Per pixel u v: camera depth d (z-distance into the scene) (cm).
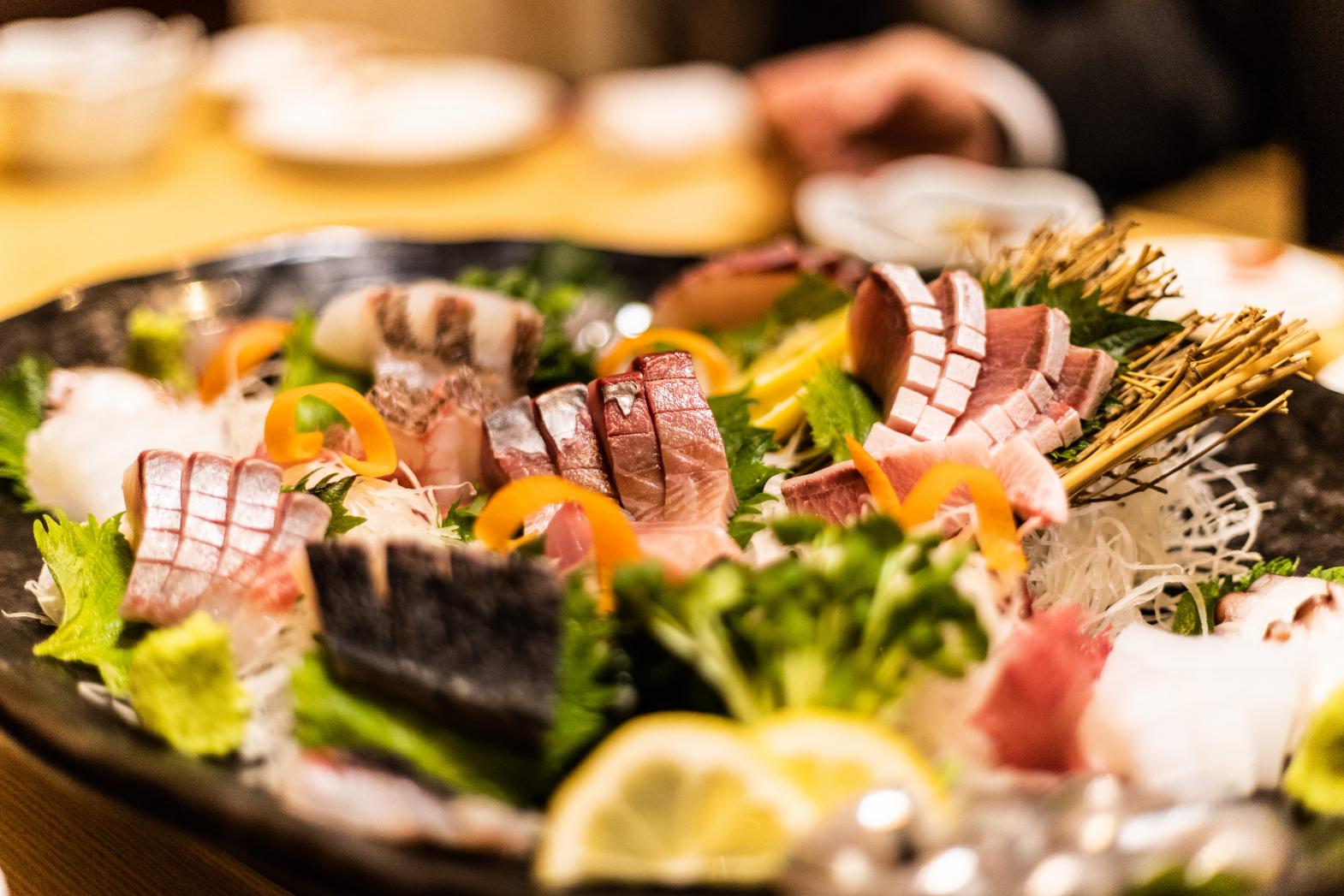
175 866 48
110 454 54
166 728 45
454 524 52
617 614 45
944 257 72
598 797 41
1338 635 47
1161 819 41
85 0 116
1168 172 98
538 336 58
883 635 44
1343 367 60
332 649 45
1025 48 104
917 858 41
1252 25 101
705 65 134
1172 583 52
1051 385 52
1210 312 63
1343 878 41
